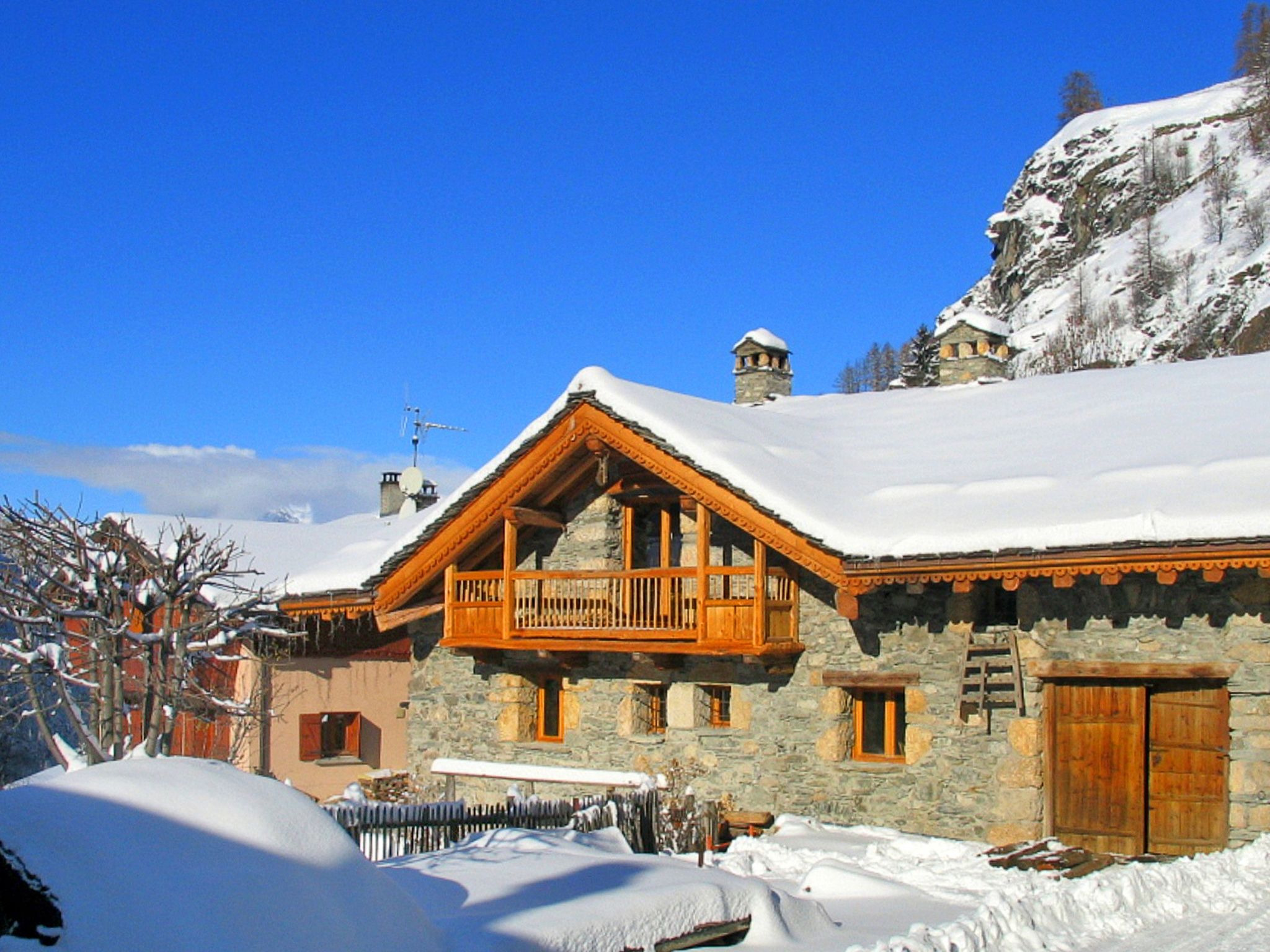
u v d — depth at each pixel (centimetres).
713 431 1645
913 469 1656
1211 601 1347
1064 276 12262
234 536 2434
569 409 1677
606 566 1781
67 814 635
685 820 1490
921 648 1513
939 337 2312
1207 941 971
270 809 694
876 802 1525
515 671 1850
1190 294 9750
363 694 2123
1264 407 1523
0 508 1316
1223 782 1348
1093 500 1366
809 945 926
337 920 654
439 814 1310
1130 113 13888
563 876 938
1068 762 1433
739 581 1658
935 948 888
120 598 1317
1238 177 11506
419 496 2777
